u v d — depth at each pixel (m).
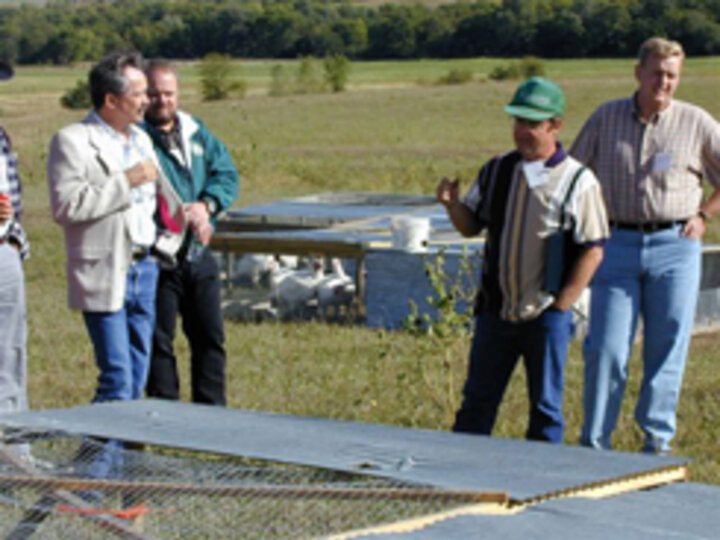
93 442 4.09
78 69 139.38
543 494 3.22
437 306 8.56
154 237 6.99
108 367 6.72
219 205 7.50
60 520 3.69
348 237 13.16
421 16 145.25
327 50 148.12
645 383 6.95
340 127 49.81
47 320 12.57
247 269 14.28
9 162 6.80
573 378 9.54
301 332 11.81
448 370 8.55
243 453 3.72
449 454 3.70
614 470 3.50
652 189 6.72
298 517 3.40
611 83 77.06
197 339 7.55
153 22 172.75
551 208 5.99
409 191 26.80
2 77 7.29
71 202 6.55
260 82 97.44
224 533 3.39
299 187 27.72
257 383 9.52
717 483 6.91
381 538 2.86
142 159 6.93
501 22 137.38
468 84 84.31
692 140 6.73
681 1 128.75
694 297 6.89
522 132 5.99
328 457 3.66
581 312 11.29
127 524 3.56
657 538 2.85
